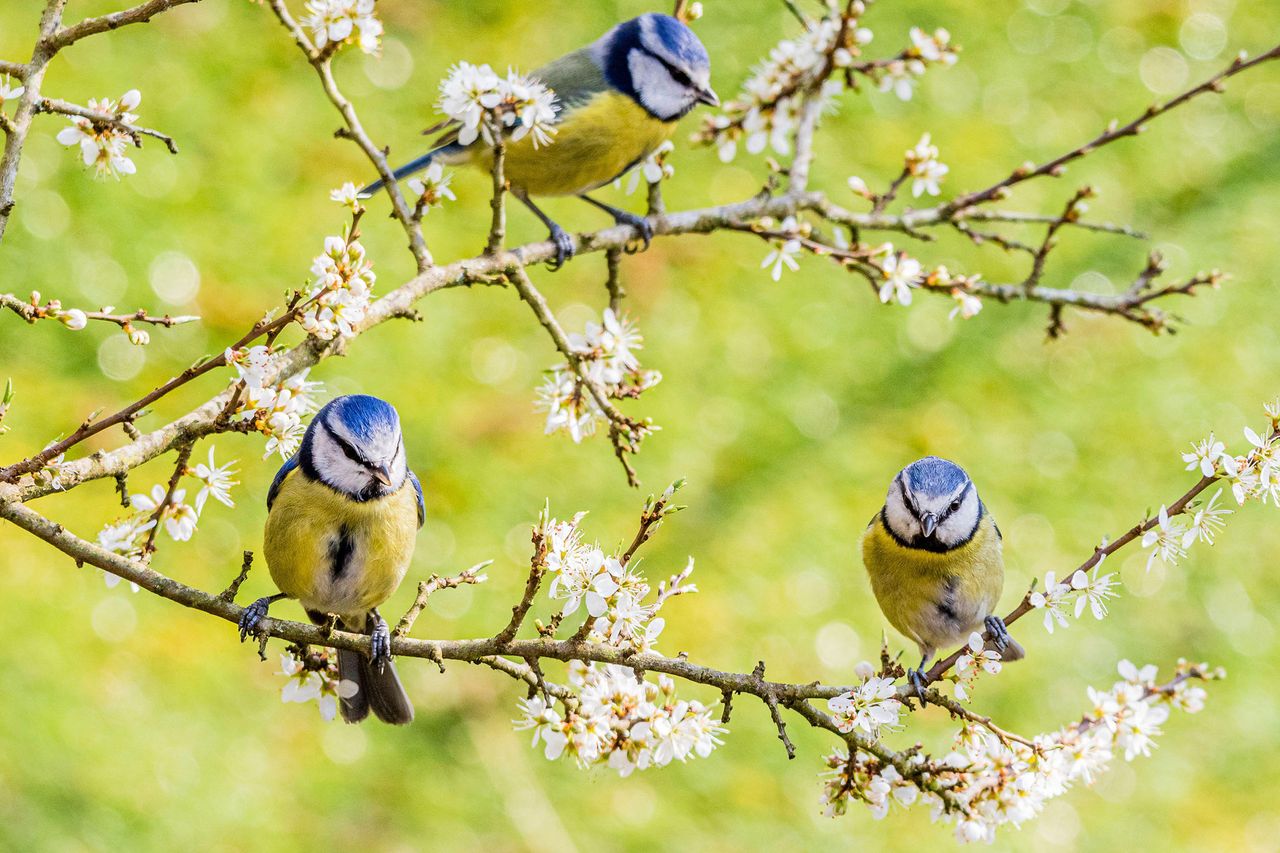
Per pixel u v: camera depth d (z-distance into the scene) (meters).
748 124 8.01
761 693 5.00
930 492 6.82
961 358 15.66
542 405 6.48
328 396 13.91
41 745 11.17
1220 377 15.55
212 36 17.38
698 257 16.25
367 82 17.17
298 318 4.99
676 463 14.21
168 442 5.27
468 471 13.80
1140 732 5.13
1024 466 14.62
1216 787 12.34
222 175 15.88
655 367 15.00
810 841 11.70
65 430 13.22
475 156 8.17
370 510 6.01
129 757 11.34
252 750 11.73
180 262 14.89
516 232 15.92
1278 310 16.09
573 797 11.84
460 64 5.88
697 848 11.53
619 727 5.00
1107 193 17.17
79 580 12.59
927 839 11.85
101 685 11.74
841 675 12.73
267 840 11.05
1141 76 18.64
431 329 15.09
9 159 5.10
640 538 5.02
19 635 11.91
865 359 15.56
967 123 17.73
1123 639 13.36
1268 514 14.60
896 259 6.96
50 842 10.45
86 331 14.14
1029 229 16.73
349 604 6.20
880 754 4.97
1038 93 18.27
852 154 17.14
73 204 15.07
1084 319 16.16
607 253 7.63
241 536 13.02
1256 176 17.47
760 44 17.80
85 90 16.03
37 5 17.05
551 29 17.98
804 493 14.14
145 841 10.76
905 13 19.06
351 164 16.36
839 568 13.57
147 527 5.38
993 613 7.19
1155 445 14.89
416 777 11.84
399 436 6.14
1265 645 13.46
